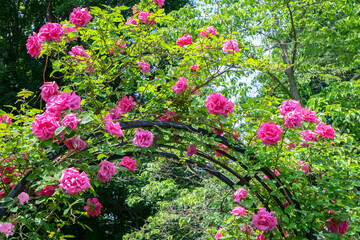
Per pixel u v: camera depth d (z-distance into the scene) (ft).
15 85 33.81
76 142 6.91
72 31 8.49
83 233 35.17
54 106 6.57
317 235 9.21
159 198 29.01
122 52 9.62
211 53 9.14
